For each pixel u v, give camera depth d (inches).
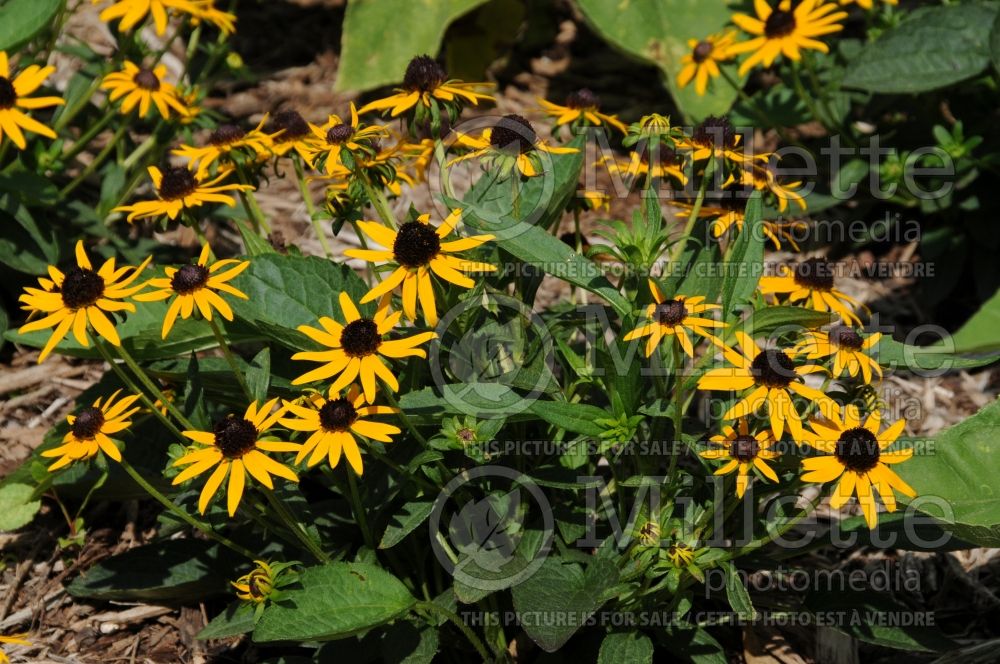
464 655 118.3
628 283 122.2
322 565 106.8
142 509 145.6
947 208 183.2
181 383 135.2
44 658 125.4
